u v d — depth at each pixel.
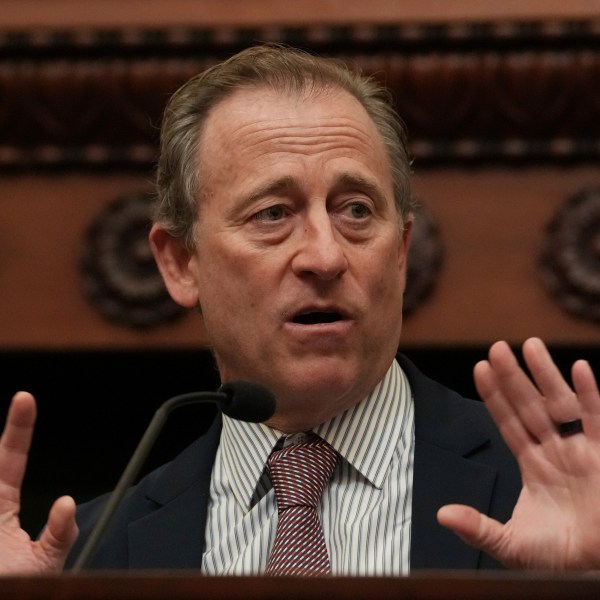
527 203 13.03
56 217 13.42
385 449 8.39
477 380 6.97
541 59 12.72
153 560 8.34
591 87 12.71
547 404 6.89
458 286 12.98
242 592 4.96
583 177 13.02
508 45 12.79
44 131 13.35
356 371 8.19
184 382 13.78
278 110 8.55
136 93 13.18
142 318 13.15
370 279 8.22
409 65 12.84
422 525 7.94
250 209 8.35
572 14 12.73
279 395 8.27
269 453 8.47
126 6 13.19
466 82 12.80
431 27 12.82
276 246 8.27
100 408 13.75
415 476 8.17
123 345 13.19
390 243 8.39
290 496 8.20
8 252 13.41
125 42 13.09
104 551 8.54
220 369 8.74
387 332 8.34
